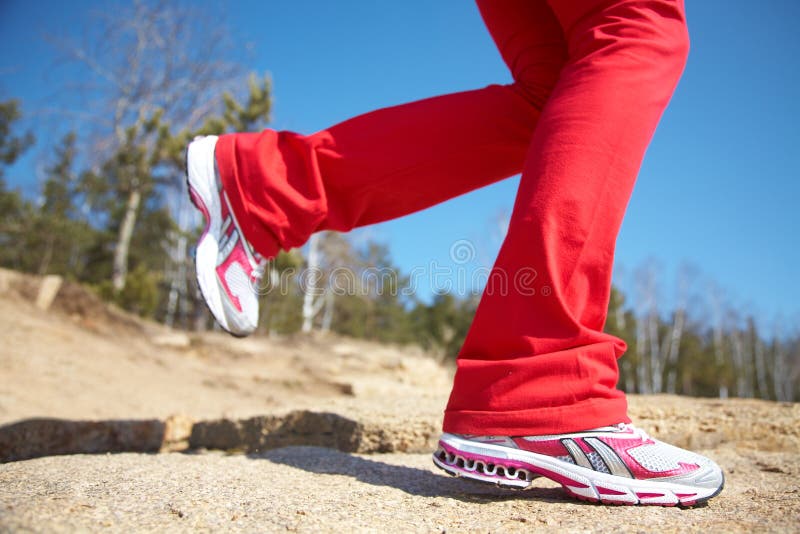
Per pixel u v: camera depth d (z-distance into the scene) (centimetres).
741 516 109
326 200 161
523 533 99
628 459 125
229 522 97
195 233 1689
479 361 135
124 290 1323
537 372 129
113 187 1777
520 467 128
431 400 284
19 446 233
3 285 770
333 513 108
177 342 852
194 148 160
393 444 212
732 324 3991
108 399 457
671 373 3528
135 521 93
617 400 131
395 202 168
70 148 2316
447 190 167
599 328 137
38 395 414
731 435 237
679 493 122
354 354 985
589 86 136
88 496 107
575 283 132
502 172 169
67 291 814
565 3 146
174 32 1833
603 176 133
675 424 231
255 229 158
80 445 244
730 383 3550
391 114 160
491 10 169
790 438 234
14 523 81
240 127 1431
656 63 138
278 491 126
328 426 225
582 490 126
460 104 159
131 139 1589
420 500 126
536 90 159
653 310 3453
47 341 614
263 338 1098
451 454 134
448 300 2389
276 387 688
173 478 133
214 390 623
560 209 131
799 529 95
